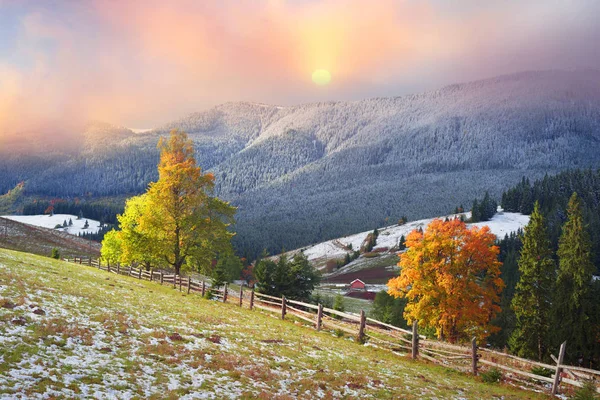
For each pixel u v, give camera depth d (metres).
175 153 47.31
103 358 11.90
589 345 46.47
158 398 9.92
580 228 48.91
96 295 21.53
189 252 47.81
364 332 26.67
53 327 13.31
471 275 41.75
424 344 25.06
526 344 50.72
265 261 78.25
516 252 137.75
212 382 11.89
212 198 48.53
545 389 19.97
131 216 52.59
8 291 16.97
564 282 49.00
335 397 12.98
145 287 34.22
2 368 9.52
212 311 26.33
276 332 22.91
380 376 16.91
